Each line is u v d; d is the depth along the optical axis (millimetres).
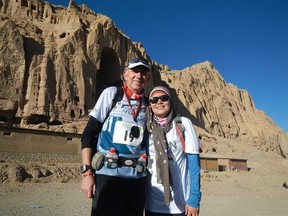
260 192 23375
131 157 3375
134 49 66688
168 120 3750
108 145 3365
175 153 3627
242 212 12609
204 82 106188
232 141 81125
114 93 3646
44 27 53781
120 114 3510
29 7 56875
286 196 21219
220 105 100875
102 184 3221
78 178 25297
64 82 45219
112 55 60781
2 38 42344
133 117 3559
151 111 3834
